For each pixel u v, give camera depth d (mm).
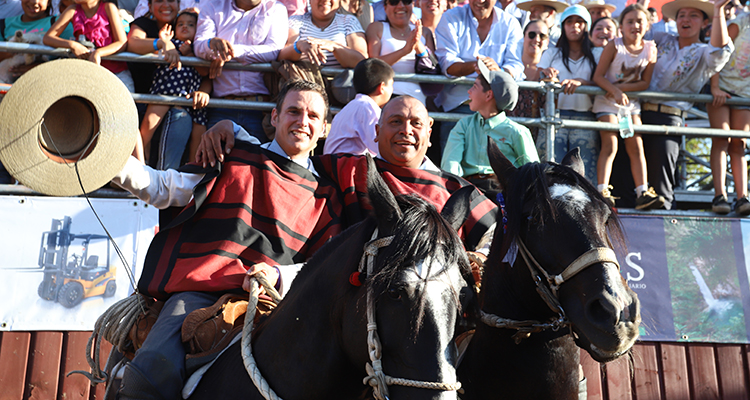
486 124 5355
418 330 2115
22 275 5102
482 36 6863
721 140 6660
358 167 3961
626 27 6543
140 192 3492
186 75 5922
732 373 5738
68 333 5109
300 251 3582
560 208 2924
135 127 3037
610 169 6535
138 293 3441
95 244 5262
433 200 3961
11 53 5832
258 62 6078
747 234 6078
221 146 3754
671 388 5629
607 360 2840
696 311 5820
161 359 2826
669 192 6668
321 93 4113
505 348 3240
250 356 2646
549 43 7664
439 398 2070
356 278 2340
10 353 4984
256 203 3627
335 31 6539
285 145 3998
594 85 6676
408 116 4086
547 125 6285
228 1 6199
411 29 6754
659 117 6828
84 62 2916
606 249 2793
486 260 3404
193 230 3492
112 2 5859
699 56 6711
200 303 3178
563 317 3027
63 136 2980
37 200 5230
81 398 5023
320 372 2469
